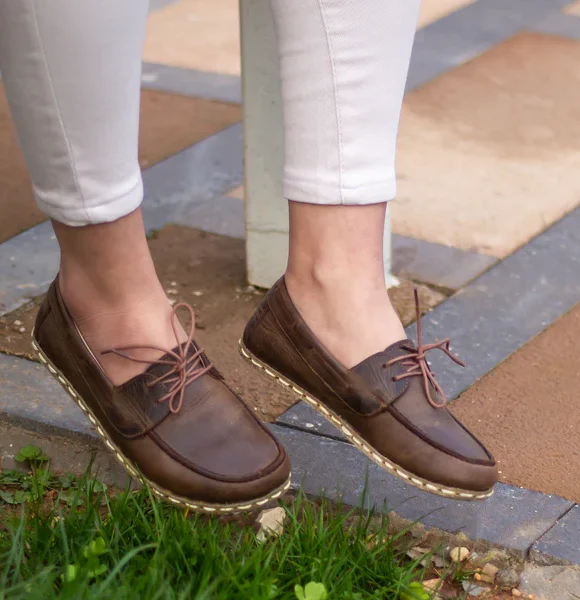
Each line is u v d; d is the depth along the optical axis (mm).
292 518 1421
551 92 3281
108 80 1238
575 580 1437
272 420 1766
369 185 1360
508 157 2850
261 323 1505
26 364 1914
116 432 1407
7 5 1190
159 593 1205
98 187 1307
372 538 1436
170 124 3066
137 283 1412
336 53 1297
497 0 4156
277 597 1306
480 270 2297
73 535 1384
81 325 1442
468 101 3215
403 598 1346
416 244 2402
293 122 1356
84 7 1181
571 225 2494
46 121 1256
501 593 1423
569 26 3889
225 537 1394
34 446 1693
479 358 1972
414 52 3609
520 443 1726
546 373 1929
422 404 1384
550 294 2209
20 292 2168
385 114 1349
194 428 1372
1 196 2607
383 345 1408
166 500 1377
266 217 2111
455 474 1349
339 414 1431
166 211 2545
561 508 1566
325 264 1403
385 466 1391
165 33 3828
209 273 2258
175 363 1395
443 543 1497
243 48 1984
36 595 1183
